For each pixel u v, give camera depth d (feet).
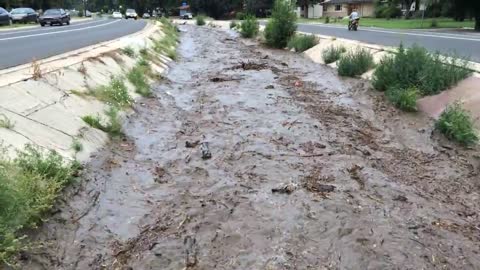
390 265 17.95
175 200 23.17
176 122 37.29
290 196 23.59
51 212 20.07
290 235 19.92
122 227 20.48
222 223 20.86
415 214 22.18
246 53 89.61
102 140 30.17
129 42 67.00
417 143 32.86
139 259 18.13
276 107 42.47
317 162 28.55
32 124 26.86
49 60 42.60
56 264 17.40
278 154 29.84
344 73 57.26
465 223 21.63
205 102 44.47
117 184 24.62
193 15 339.57
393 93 42.45
